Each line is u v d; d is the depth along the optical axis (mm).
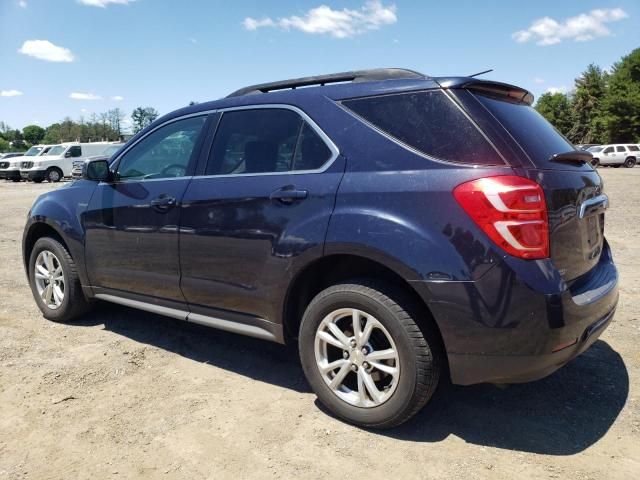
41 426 3010
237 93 3809
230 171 3488
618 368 3670
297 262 3021
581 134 77062
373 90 3037
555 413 3111
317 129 3135
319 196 2977
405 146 2822
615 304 3068
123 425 3020
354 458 2699
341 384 3041
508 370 2568
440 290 2578
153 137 4059
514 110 3010
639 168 38469
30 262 4883
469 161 2637
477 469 2598
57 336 4375
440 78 2877
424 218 2645
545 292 2467
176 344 4227
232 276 3365
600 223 3318
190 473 2600
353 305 2885
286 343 3271
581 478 2521
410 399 2736
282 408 3211
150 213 3799
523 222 2486
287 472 2596
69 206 4461
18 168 28469
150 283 3883
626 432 2898
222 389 3463
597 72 76750
